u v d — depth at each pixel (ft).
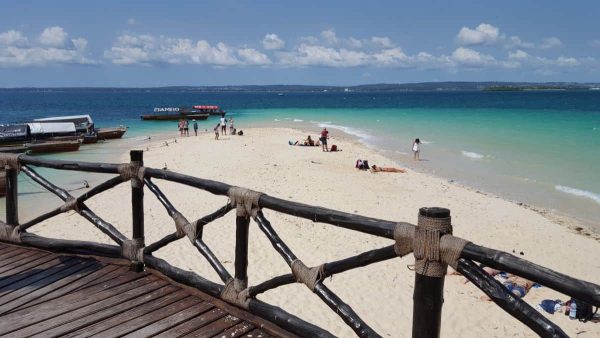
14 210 20.83
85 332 13.64
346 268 11.51
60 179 69.26
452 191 62.49
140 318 14.38
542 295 30.25
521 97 511.40
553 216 52.37
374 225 10.43
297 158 87.81
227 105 388.37
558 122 168.04
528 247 41.65
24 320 14.35
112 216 47.24
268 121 199.31
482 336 26.07
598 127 147.33
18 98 610.65
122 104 404.98
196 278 15.78
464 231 45.50
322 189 61.21
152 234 40.42
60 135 118.21
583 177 72.95
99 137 128.16
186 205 49.96
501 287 8.57
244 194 13.62
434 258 9.30
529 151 98.58
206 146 107.24
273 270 32.58
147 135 142.31
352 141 120.06
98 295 15.90
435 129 148.77
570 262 38.40
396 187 64.03
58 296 15.89
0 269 18.25
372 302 28.96
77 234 41.42
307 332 12.59
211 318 14.35
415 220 48.24
